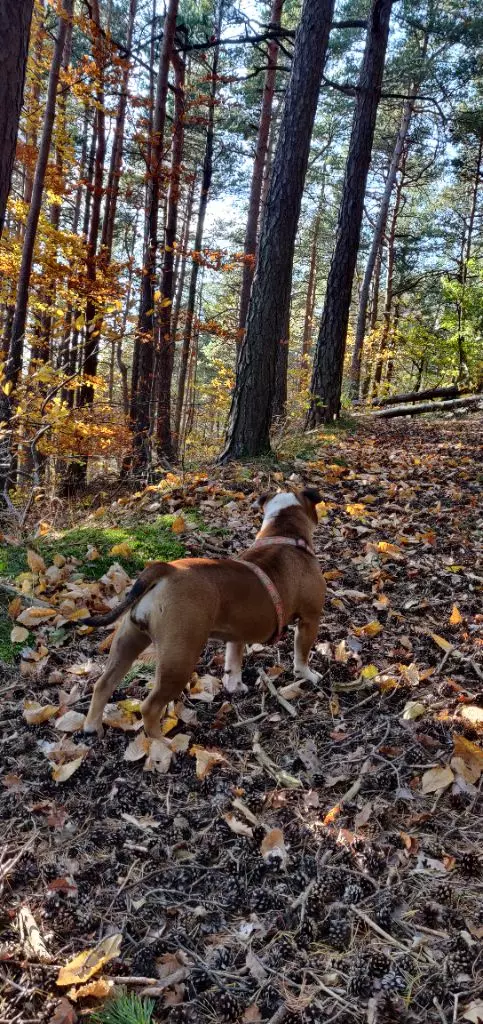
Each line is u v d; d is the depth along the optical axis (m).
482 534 6.98
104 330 9.61
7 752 3.65
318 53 9.32
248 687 4.43
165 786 3.47
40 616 4.82
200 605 3.56
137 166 21.72
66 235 12.55
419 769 3.61
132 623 3.71
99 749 3.70
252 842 3.11
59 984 2.33
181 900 2.82
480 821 3.28
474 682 4.42
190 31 18.38
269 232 9.38
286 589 4.09
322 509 7.47
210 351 38.88
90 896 2.81
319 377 13.91
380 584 5.74
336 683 4.42
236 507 7.11
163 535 6.26
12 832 3.12
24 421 7.30
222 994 2.40
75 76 12.76
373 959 2.53
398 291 31.81
